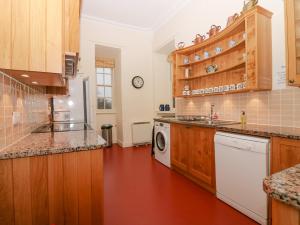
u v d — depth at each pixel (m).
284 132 1.61
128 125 4.97
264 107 2.24
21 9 1.06
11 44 1.04
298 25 1.68
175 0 3.72
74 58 1.36
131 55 4.98
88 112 3.89
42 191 1.12
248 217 1.81
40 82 1.62
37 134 1.70
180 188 2.49
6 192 1.05
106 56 5.50
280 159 1.56
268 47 2.09
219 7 2.91
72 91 3.57
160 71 5.26
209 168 2.33
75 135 1.63
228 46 2.72
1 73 1.10
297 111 1.93
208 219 1.80
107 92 5.62
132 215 1.88
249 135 1.82
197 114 3.42
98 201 1.26
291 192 0.44
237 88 2.35
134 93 5.04
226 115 2.80
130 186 2.55
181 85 3.53
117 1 3.76
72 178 1.19
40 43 1.09
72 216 1.20
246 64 2.12
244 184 1.83
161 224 1.74
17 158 1.07
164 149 3.37
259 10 2.00
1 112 1.09
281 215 0.48
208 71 3.03
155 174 2.98
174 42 4.35
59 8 1.14
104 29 4.62
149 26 4.93
